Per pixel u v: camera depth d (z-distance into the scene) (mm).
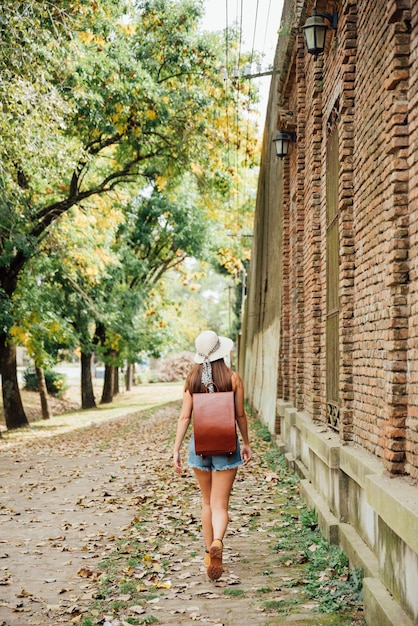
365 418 6488
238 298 52750
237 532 7844
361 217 6781
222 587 5918
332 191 8617
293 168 13781
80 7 15445
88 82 17938
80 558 7086
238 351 40719
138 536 7828
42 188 20953
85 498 10508
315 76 9906
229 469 6020
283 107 14086
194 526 8250
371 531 5891
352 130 7301
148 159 23047
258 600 5543
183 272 40594
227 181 22531
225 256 37375
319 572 6184
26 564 6906
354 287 7156
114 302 28422
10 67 13352
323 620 5043
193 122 20734
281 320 15047
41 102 13469
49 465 14688
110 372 39656
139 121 19859
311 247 10102
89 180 23141
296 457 11516
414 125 4855
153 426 23734
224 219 34938
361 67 6824
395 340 5086
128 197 24047
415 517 3936
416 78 4801
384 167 5695
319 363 9859
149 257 35344
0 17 12336
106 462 14891
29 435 21734
